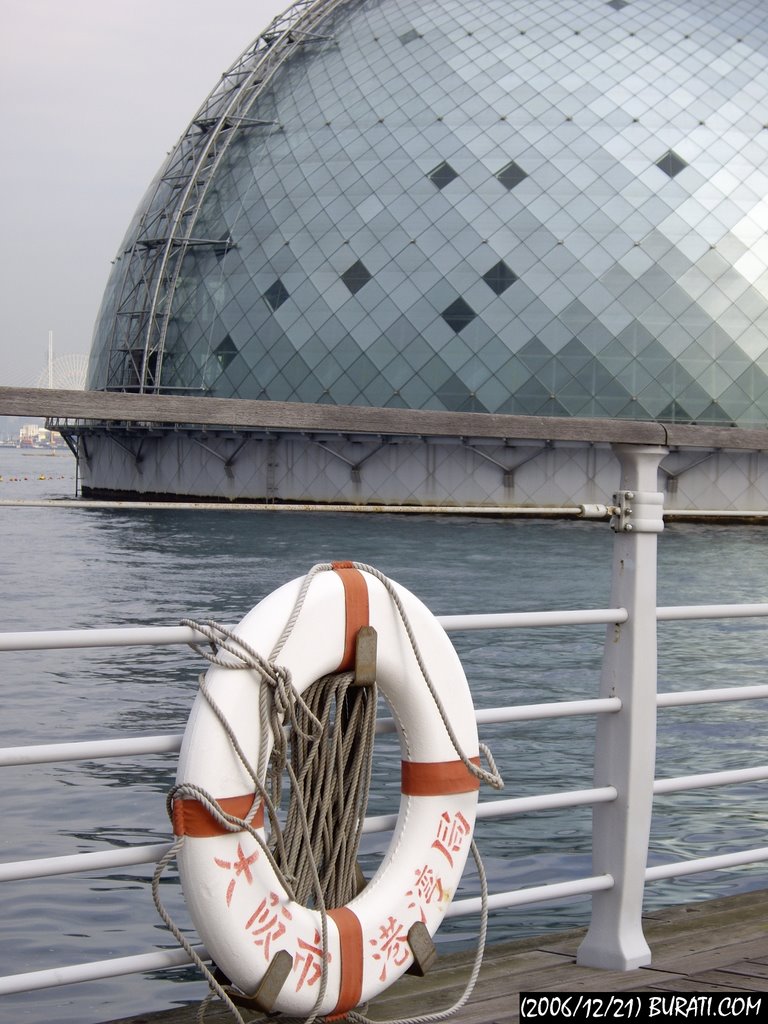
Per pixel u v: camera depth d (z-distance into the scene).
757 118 54.28
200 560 31.72
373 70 57.59
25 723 12.73
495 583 26.39
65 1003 5.68
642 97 54.41
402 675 3.44
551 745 11.88
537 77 55.19
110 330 63.38
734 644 19.19
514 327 50.69
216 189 58.31
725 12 58.62
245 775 3.09
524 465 49.38
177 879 7.50
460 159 53.38
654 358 50.38
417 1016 3.60
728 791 9.90
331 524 45.38
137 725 12.68
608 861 4.10
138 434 56.91
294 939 3.20
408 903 3.44
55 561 31.61
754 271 51.31
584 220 51.59
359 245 53.09
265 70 60.59
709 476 48.69
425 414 3.72
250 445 53.44
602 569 29.31
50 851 8.08
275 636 3.17
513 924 6.71
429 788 3.49
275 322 53.94
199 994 5.80
